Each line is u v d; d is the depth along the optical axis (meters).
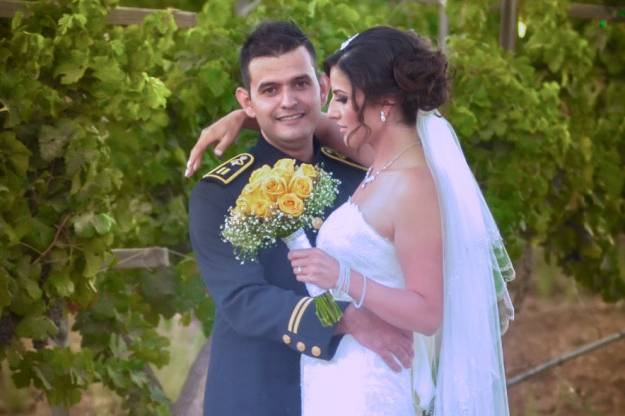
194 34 6.43
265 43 4.59
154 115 6.05
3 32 5.69
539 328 11.86
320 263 4.19
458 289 4.32
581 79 8.20
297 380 4.57
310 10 6.75
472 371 4.39
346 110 4.33
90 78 5.72
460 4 8.24
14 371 5.88
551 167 7.55
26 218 5.45
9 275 5.44
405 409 4.44
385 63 4.27
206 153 6.50
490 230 4.54
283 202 4.35
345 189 4.74
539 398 10.06
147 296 6.44
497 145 7.36
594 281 8.50
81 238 5.61
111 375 6.06
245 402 4.57
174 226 6.48
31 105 5.47
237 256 4.50
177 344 10.07
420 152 4.35
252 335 4.46
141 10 6.32
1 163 5.37
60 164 5.62
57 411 6.05
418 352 4.51
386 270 4.32
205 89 6.40
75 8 5.71
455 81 7.23
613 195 8.36
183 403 6.64
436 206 4.26
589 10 8.49
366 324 4.37
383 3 8.62
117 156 6.14
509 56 7.79
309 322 4.33
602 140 8.43
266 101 4.60
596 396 10.16
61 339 6.07
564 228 8.35
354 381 4.39
